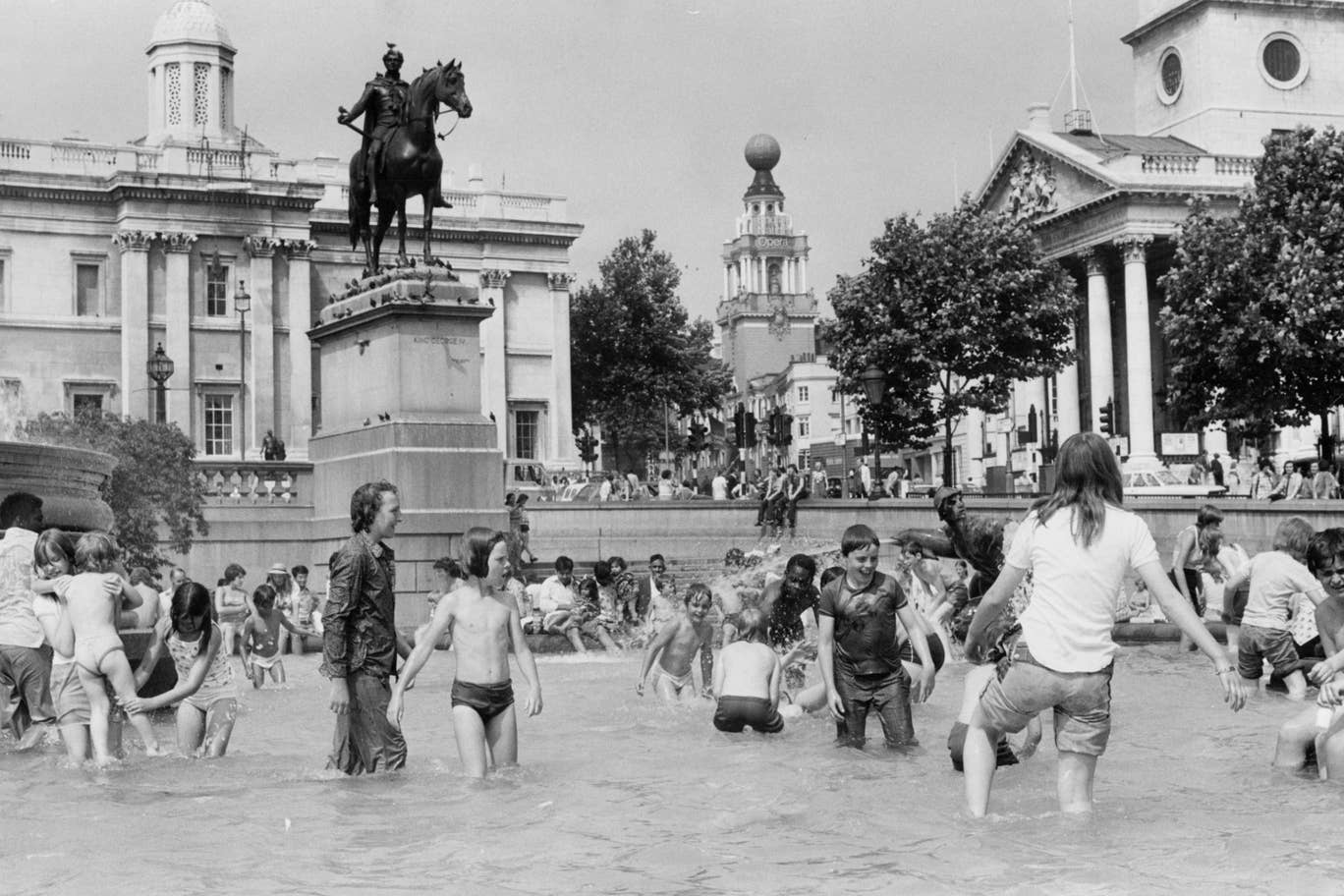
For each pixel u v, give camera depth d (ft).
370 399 92.43
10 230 242.37
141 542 120.67
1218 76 280.72
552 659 77.61
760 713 45.21
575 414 331.98
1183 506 130.21
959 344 209.87
